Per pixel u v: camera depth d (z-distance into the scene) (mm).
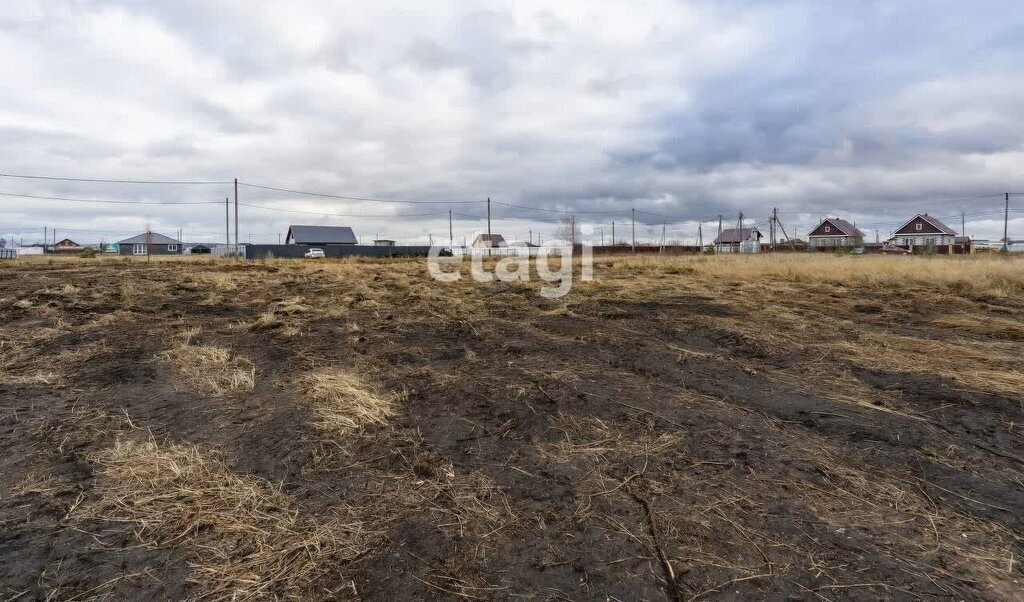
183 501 2094
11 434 2707
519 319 6363
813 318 6395
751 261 18734
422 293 8539
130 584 1602
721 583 1598
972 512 2010
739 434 2764
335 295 8219
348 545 1810
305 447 2609
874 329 5730
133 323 5629
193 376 3818
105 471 2320
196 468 2359
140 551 1771
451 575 1651
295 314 6430
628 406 3211
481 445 2666
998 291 8789
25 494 2117
